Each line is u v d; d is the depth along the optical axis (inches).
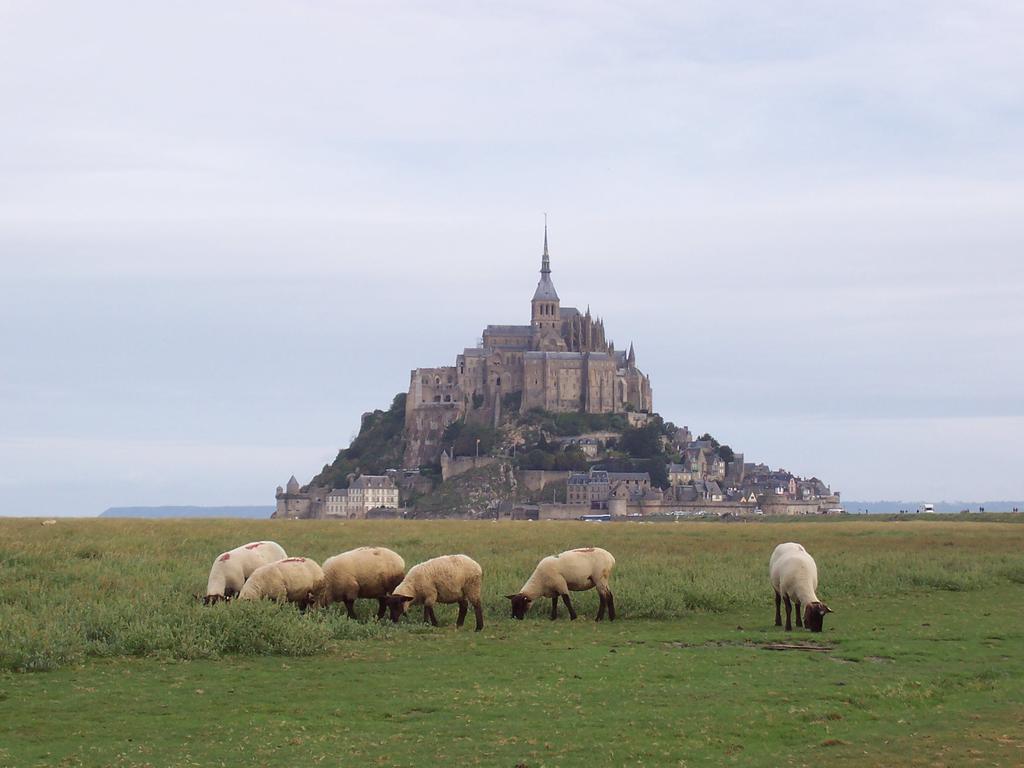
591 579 2075.5
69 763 1066.1
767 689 1406.3
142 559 2632.9
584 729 1204.5
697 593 2271.2
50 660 1497.3
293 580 1886.1
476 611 1931.6
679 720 1243.8
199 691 1374.3
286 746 1132.5
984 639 1827.0
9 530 3565.5
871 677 1487.5
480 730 1200.2
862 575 2780.5
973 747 1133.1
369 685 1421.0
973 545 4010.8
